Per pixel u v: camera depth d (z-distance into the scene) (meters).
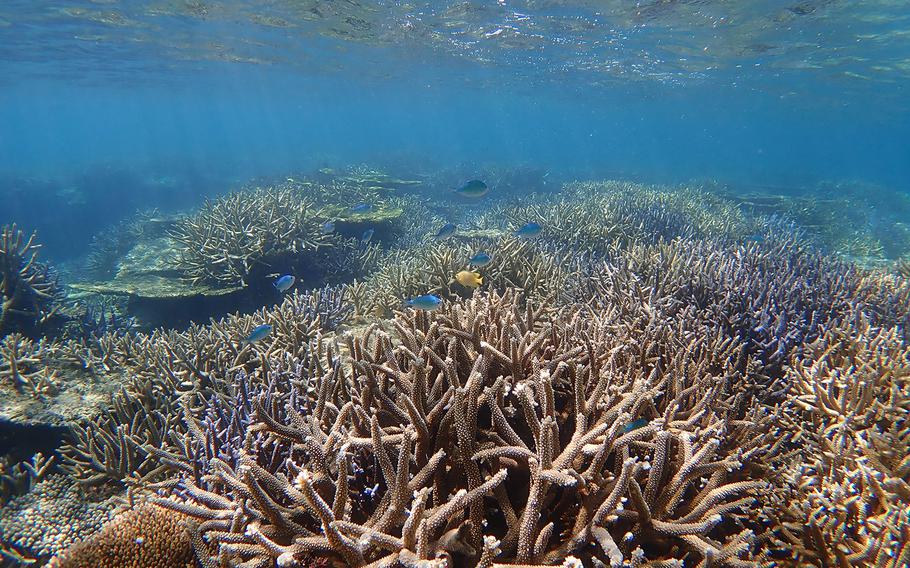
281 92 52.22
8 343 5.88
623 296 6.05
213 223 11.33
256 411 2.78
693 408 3.34
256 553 2.14
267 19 19.30
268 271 10.60
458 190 8.20
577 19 18.50
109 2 16.48
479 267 8.02
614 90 40.44
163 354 6.04
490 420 2.94
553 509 2.46
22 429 4.87
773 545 2.99
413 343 3.26
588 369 3.29
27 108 66.12
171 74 34.75
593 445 2.22
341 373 3.40
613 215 12.55
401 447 2.13
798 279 6.54
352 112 101.88
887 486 2.80
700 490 2.72
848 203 25.11
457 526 2.22
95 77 34.81
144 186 35.00
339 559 2.21
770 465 3.38
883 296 6.72
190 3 16.94
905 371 4.14
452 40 23.36
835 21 17.28
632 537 2.18
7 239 7.61
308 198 17.34
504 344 3.26
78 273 20.30
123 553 2.34
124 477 4.42
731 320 5.36
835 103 42.09
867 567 2.52
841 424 3.45
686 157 83.06
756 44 21.11
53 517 4.06
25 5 16.59
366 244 12.88
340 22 19.97
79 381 5.60
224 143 84.69
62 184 35.34
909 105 41.16
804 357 4.83
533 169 31.70
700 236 12.56
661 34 20.19
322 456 2.45
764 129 97.31
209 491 2.90
